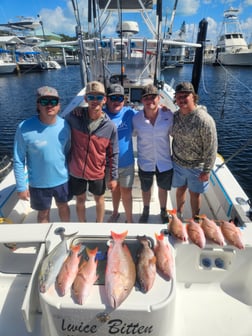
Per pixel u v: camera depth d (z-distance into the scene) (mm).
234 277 1760
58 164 2107
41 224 1780
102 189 2363
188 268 1753
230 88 19281
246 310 1711
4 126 13195
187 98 2131
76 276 1358
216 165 3189
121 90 2285
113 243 1544
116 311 1247
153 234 1680
